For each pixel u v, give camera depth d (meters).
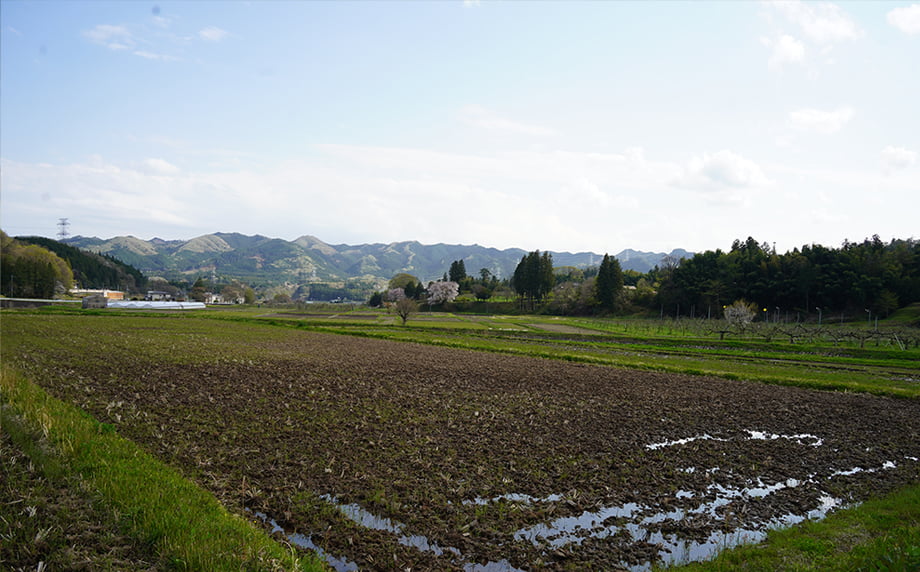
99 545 8.91
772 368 40.31
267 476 13.50
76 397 20.89
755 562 9.98
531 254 158.00
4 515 9.55
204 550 8.78
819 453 18.22
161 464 13.20
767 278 115.50
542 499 13.10
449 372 32.75
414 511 11.98
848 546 10.75
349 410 21.11
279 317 95.56
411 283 197.88
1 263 143.12
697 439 19.30
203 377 27.08
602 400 25.61
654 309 129.62
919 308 95.75
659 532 11.66
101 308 103.50
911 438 20.62
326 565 9.49
